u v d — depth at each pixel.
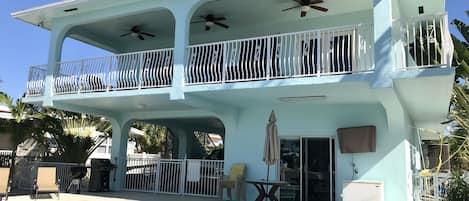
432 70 7.51
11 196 12.14
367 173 9.98
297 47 10.20
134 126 28.22
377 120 10.14
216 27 13.30
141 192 13.73
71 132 17.69
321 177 10.60
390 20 8.05
